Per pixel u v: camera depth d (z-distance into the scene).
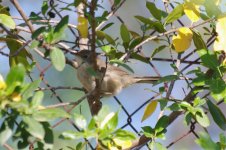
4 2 11.22
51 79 11.46
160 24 8.50
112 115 6.90
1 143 6.17
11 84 6.24
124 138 6.95
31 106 6.34
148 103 8.27
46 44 6.92
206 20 8.41
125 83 11.04
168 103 8.65
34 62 8.11
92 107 8.64
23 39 8.39
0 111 6.18
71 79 11.55
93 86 8.82
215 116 7.56
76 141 9.78
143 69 12.95
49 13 7.93
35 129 6.14
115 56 8.69
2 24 7.96
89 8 7.68
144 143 7.95
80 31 7.98
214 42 8.17
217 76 7.66
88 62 8.12
